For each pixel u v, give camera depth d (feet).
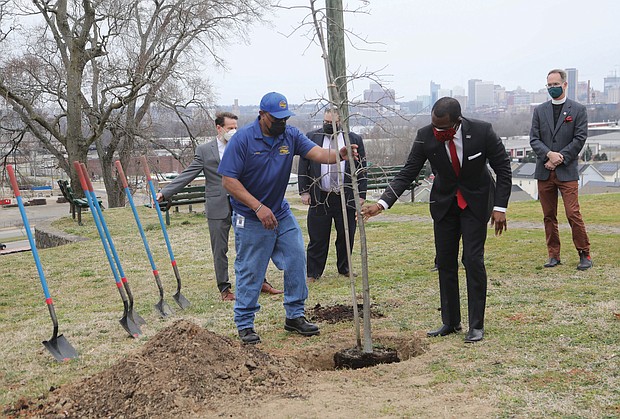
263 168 18.16
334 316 20.98
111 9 79.87
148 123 93.91
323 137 26.12
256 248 18.70
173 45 86.74
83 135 88.38
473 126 16.80
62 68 87.04
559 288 22.59
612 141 179.22
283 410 13.21
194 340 15.56
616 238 32.86
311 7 15.76
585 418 12.02
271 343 18.47
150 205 48.08
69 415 13.80
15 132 91.09
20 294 28.12
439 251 17.99
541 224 40.19
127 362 15.07
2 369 17.65
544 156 25.84
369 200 53.11
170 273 30.63
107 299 26.03
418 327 19.24
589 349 15.79
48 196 160.86
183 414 13.28
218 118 24.11
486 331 17.97
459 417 12.39
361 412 12.91
